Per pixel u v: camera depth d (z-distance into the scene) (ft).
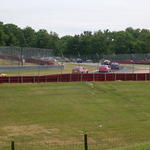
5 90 154.81
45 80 173.78
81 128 112.68
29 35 576.20
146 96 159.43
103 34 566.36
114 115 129.80
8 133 105.50
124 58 340.80
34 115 125.18
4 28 527.40
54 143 97.45
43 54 271.90
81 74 180.45
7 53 231.30
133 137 104.68
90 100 149.28
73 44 542.57
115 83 177.68
